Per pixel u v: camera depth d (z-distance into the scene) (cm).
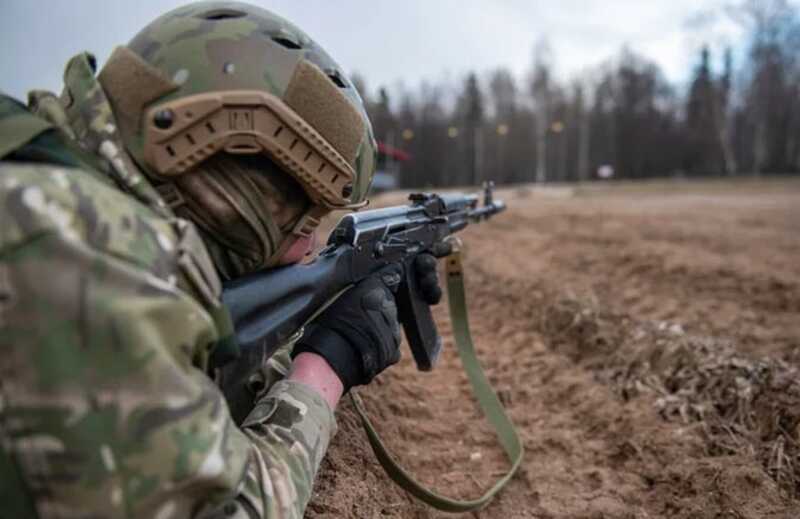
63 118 106
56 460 83
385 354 150
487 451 290
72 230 85
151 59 113
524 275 676
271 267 135
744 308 551
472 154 4600
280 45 122
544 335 471
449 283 303
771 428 284
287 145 111
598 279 669
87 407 83
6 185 85
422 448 287
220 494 97
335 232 162
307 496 122
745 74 4500
